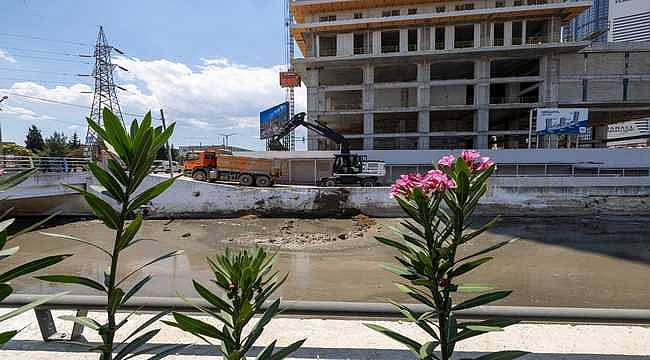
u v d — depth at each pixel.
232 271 1.40
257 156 36.47
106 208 1.27
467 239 1.47
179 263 14.84
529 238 18.52
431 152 37.34
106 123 1.27
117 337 2.52
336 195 25.09
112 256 1.36
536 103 44.28
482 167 1.50
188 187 25.56
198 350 2.34
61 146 58.50
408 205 1.50
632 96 43.66
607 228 20.75
